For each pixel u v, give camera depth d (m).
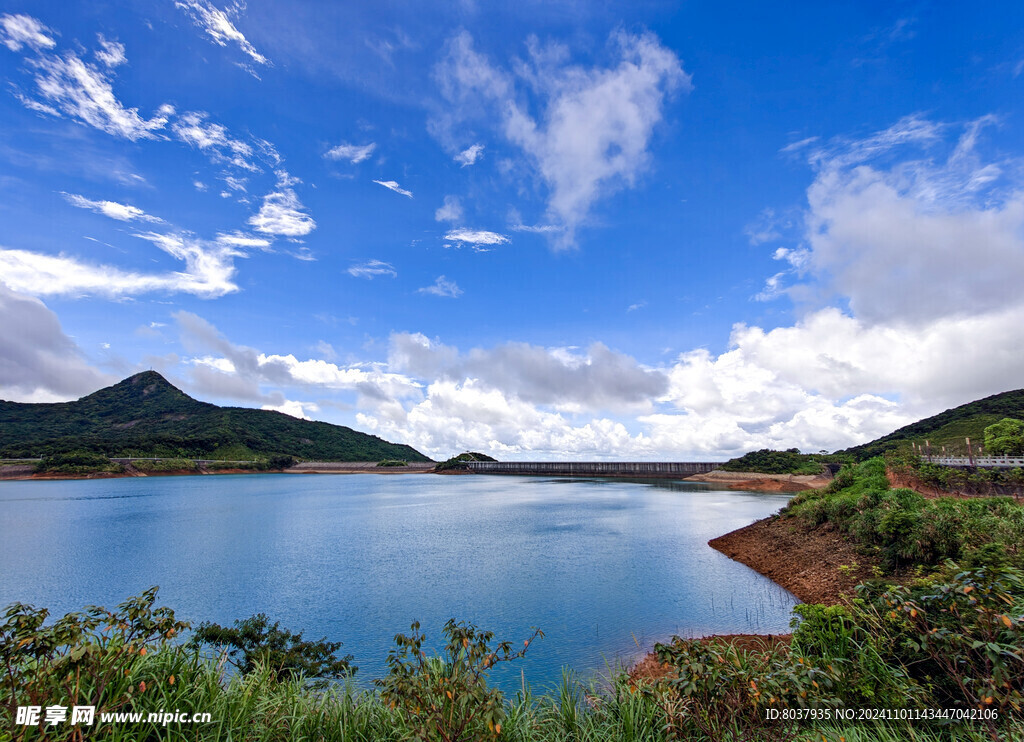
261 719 5.95
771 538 33.69
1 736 4.42
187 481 135.62
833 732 5.75
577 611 21.97
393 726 6.06
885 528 20.30
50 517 60.81
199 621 21.98
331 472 195.25
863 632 7.45
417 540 42.88
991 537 16.58
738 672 5.64
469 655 5.39
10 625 5.05
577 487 113.75
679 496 85.62
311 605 24.19
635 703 6.51
